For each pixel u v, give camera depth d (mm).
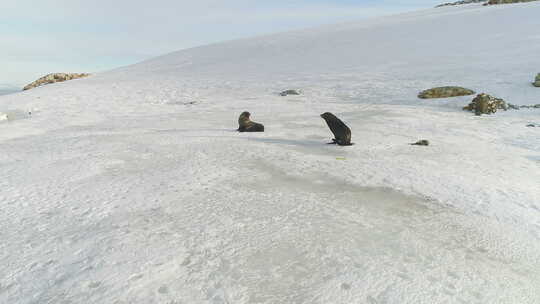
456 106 17094
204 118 14750
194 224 4180
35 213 4453
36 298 2816
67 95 23531
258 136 10055
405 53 31188
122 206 4695
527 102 16594
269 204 4902
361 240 3957
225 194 5234
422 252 3773
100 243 3666
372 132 10906
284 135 10375
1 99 23500
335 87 23281
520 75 20375
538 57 23234
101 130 11484
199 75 33031
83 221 4223
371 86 22531
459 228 4414
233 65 37562
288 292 2980
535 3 47219
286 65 33781
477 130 11789
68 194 5125
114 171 6301
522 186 6125
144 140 9164
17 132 11180
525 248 4027
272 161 7164
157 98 22922
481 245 4031
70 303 2752
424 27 42031
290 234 4012
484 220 4676
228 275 3184
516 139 10547
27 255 3445
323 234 4051
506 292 3174
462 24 40000
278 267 3342
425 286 3160
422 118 14023
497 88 18844
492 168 7184
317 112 15969
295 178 6129
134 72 42188
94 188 5383
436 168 6945
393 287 3111
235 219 4363
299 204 4938
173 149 8055
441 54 28719
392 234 4152
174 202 4863
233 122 13516
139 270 3195
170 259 3395
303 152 8055
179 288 2969
